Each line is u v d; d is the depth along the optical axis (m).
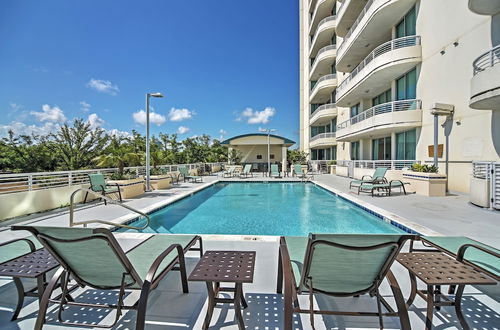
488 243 4.14
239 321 2.03
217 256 2.46
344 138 18.78
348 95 17.47
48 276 3.06
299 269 2.42
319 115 25.94
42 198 6.96
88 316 2.30
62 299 2.12
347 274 2.04
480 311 2.33
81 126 17.28
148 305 2.46
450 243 3.10
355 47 16.44
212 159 32.41
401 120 12.04
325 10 24.52
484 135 8.50
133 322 2.22
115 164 11.05
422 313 2.35
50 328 2.12
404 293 2.67
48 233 1.90
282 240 2.70
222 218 7.62
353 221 7.23
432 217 5.96
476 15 8.73
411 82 12.50
